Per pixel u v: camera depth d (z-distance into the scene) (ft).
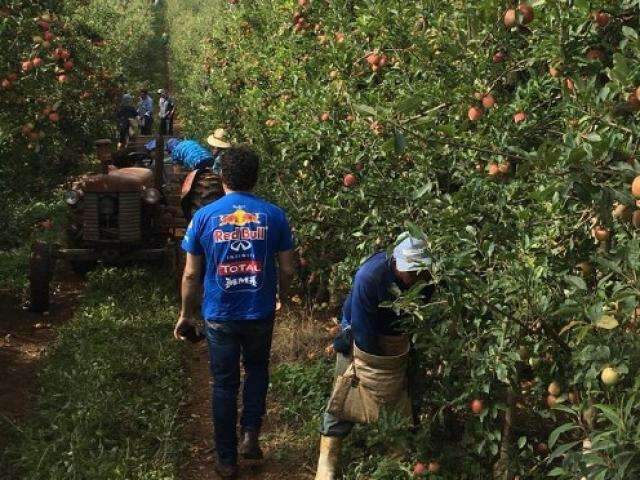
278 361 19.11
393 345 12.35
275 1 27.63
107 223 24.57
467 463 12.50
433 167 13.21
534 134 11.93
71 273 27.14
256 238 13.58
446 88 12.91
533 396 12.40
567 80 10.32
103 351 18.79
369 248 16.06
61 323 22.33
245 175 13.78
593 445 7.20
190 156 24.07
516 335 10.41
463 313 11.64
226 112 30.45
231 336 13.61
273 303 13.98
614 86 8.20
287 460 14.80
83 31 31.50
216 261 13.42
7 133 20.51
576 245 10.76
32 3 19.62
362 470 13.61
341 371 13.14
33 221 30.83
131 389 17.17
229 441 14.01
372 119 14.57
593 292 9.87
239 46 35.19
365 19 15.62
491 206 11.62
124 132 51.08
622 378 7.75
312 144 17.70
